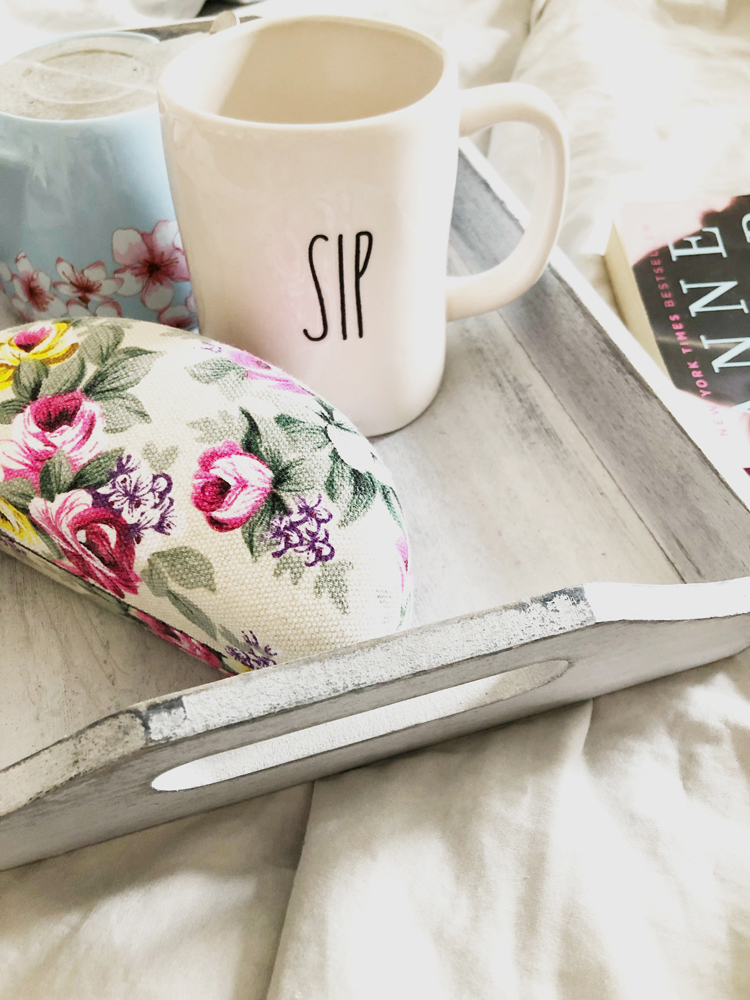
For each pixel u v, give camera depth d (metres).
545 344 0.36
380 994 0.21
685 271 0.38
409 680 0.18
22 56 0.32
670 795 0.26
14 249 0.32
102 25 0.56
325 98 0.30
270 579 0.21
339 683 0.17
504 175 0.52
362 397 0.31
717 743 0.27
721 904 0.23
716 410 0.33
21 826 0.18
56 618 0.29
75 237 0.31
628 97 0.54
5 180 0.29
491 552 0.30
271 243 0.25
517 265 0.33
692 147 0.51
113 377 0.24
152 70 0.31
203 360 0.24
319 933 0.22
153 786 0.20
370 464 0.25
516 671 0.24
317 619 0.21
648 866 0.24
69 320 0.26
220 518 0.22
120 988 0.22
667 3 0.64
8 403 0.24
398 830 0.24
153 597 0.22
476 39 0.62
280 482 0.22
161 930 0.23
